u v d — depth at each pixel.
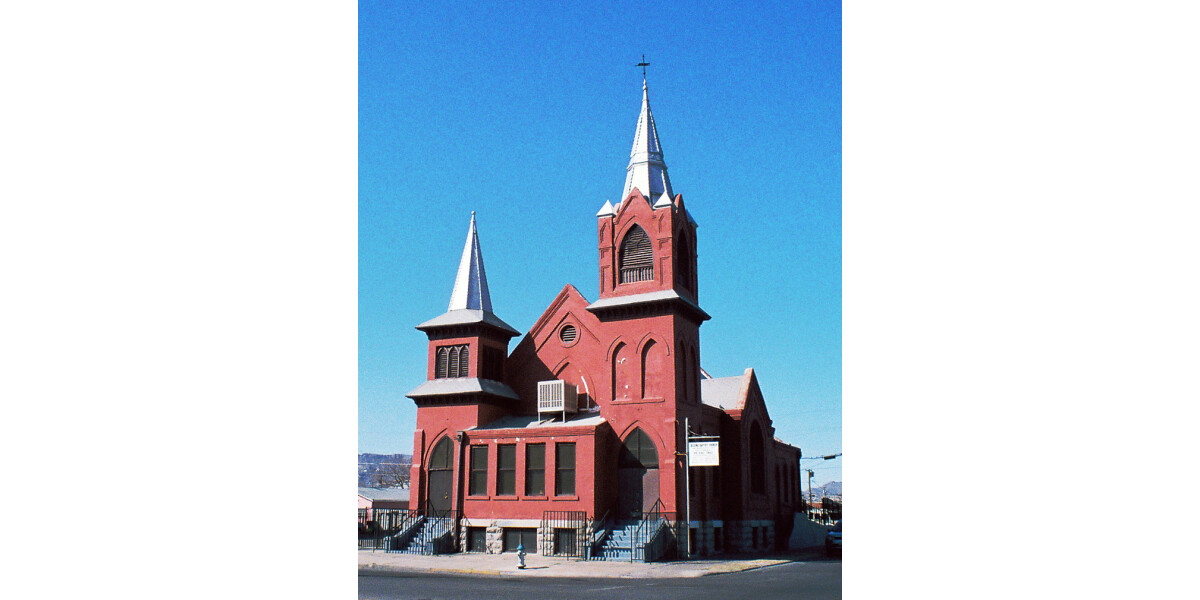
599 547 34.22
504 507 37.12
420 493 39.94
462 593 22.05
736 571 29.22
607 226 40.12
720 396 46.47
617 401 37.72
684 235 40.84
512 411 43.03
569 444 36.66
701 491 38.88
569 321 43.12
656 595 21.55
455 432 40.00
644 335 38.03
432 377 41.91
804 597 21.64
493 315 43.47
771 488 48.62
